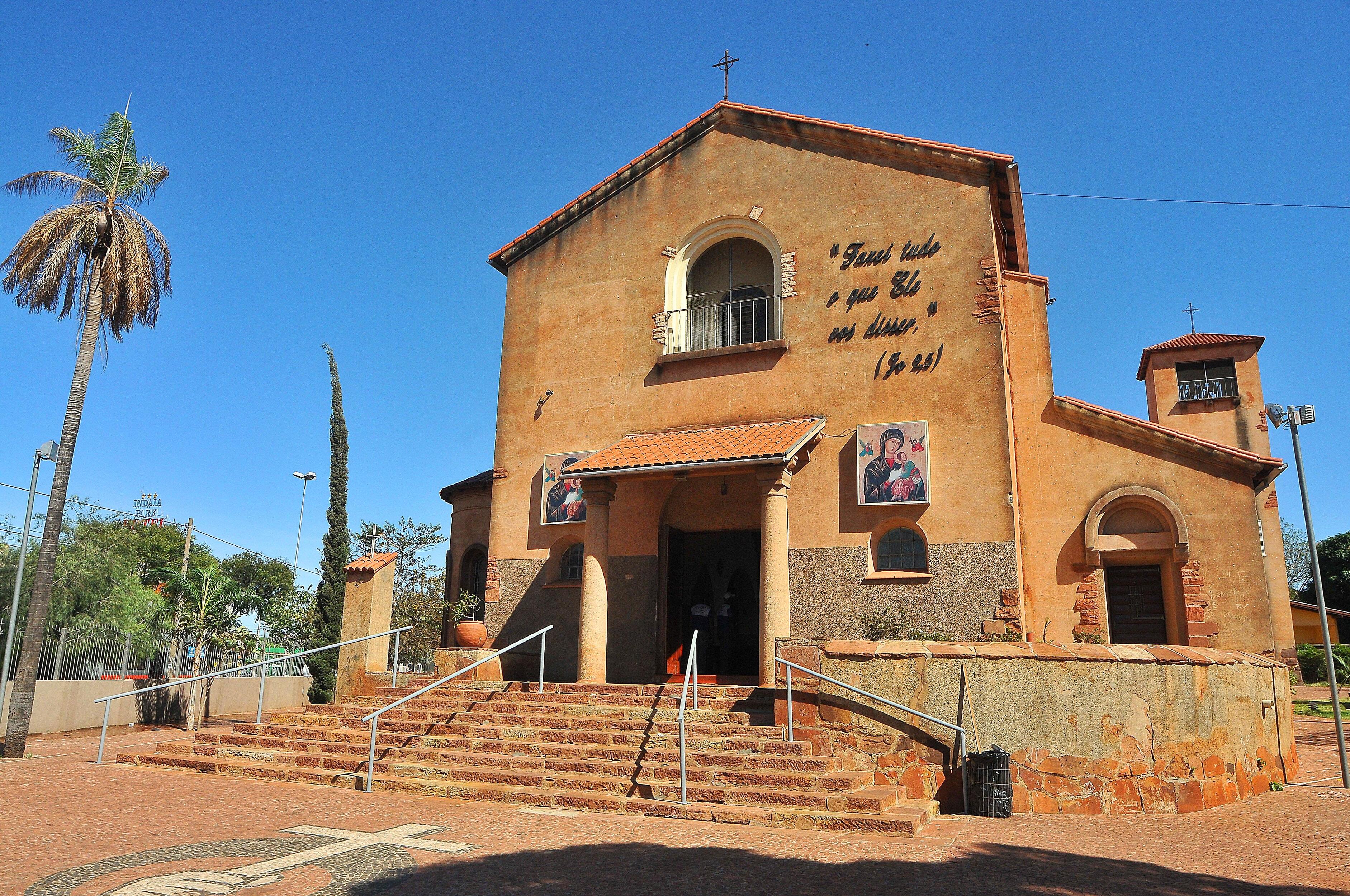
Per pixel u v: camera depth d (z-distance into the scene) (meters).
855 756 11.22
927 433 15.78
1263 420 28.23
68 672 22.45
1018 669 10.96
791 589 16.16
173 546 47.66
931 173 17.08
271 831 9.35
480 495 27.23
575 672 17.47
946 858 8.30
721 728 12.12
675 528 17.83
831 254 17.55
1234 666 11.52
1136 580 16.61
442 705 14.80
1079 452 16.56
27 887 7.09
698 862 8.09
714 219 18.81
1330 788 12.04
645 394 18.50
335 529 25.59
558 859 8.16
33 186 18.62
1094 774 10.56
